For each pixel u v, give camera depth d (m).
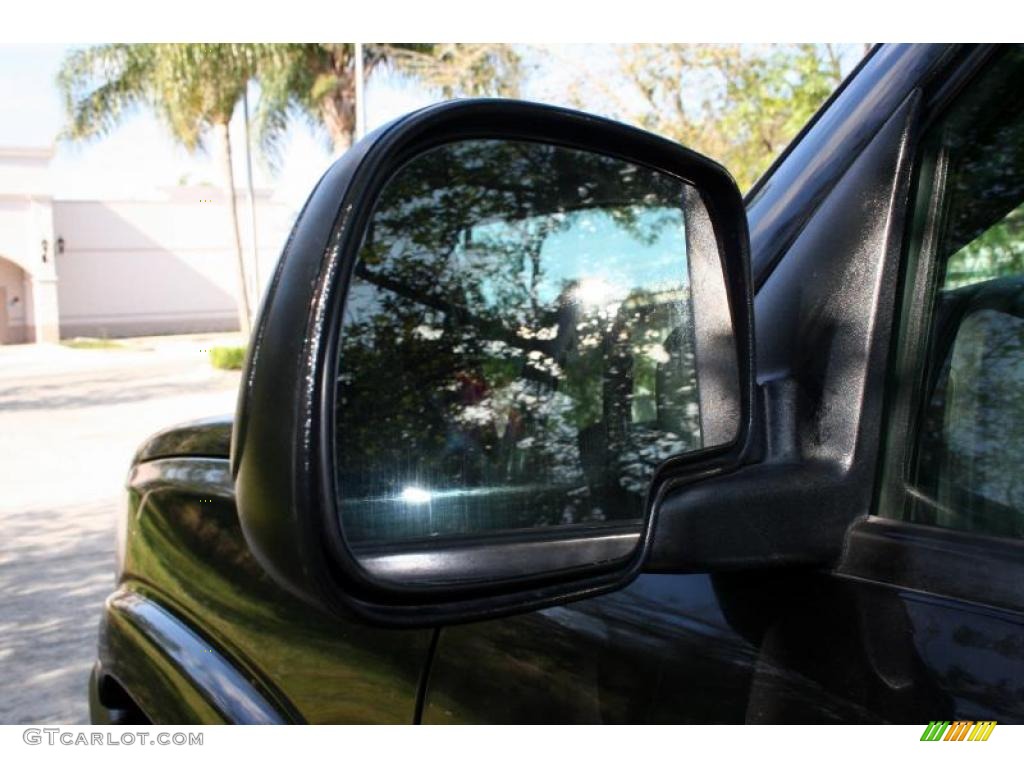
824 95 10.18
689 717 1.10
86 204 38.62
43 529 7.76
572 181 1.14
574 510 1.09
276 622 1.64
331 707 1.53
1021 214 1.17
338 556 0.89
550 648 1.24
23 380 20.78
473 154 1.06
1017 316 1.12
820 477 1.15
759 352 1.27
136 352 29.20
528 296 1.12
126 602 2.14
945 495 1.10
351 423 0.97
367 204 0.94
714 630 1.13
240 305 23.22
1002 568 1.01
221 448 1.91
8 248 36.09
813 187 1.34
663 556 1.07
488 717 1.28
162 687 1.91
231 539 1.78
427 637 1.38
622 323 1.17
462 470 1.04
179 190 39.66
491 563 1.00
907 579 1.07
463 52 12.79
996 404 1.10
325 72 18.97
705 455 1.12
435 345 1.05
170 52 18.58
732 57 10.72
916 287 1.20
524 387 1.10
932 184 1.22
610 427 1.13
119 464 10.75
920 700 0.98
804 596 1.11
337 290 0.91
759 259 1.35
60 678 4.66
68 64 21.09
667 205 1.18
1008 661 0.95
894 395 1.18
